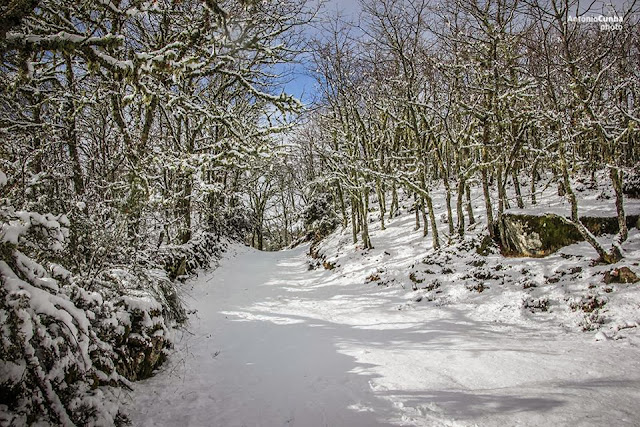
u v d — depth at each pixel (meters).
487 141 11.05
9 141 5.43
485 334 6.99
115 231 5.75
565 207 11.21
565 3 7.56
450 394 4.55
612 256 8.06
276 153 6.63
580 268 8.43
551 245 9.71
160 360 5.96
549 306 7.74
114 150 7.49
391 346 6.66
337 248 17.14
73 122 7.02
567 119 8.48
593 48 8.50
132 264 5.93
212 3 3.59
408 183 12.53
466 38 11.15
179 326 7.51
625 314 6.57
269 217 38.91
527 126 10.54
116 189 6.52
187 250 14.52
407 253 13.22
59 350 3.54
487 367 5.31
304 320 9.03
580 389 4.23
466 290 9.45
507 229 10.84
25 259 3.32
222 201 19.50
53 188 5.87
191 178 6.75
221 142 6.84
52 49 3.65
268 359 6.42
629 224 9.14
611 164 8.22
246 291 13.23
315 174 24.55
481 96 11.15
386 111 12.76
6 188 4.52
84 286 4.84
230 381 5.58
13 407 3.18
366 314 9.29
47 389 3.21
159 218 9.02
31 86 6.45
